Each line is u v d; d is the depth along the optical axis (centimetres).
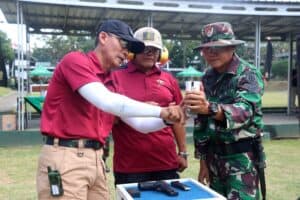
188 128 834
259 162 263
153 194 218
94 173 226
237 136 256
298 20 1115
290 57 1326
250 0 957
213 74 270
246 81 251
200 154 284
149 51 294
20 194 498
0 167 624
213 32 253
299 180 559
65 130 221
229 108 234
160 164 299
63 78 220
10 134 785
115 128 300
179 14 1009
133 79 302
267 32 1352
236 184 261
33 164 642
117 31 225
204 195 215
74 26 1253
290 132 913
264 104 1777
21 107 845
